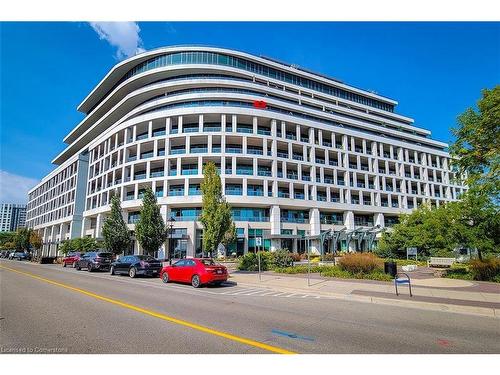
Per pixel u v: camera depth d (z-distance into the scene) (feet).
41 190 315.17
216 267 51.83
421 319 28.58
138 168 174.40
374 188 203.51
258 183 163.94
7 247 296.10
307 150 185.26
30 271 82.33
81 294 40.57
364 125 217.77
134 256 72.59
